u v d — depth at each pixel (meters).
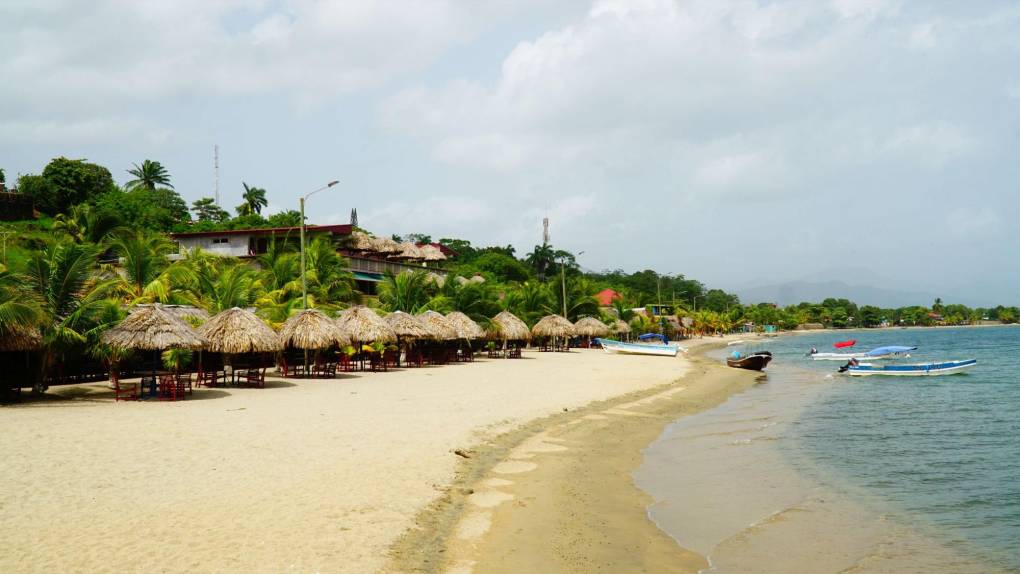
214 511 9.34
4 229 43.78
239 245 49.12
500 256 102.62
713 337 132.38
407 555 8.19
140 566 7.30
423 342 37.59
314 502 10.00
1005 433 19.20
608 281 159.75
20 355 19.50
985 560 9.19
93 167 67.44
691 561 8.86
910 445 17.39
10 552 7.55
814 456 15.90
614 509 11.01
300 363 28.91
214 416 16.98
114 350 19.25
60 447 12.80
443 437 15.43
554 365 39.84
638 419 20.97
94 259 21.55
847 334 162.75
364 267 51.34
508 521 9.95
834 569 8.77
